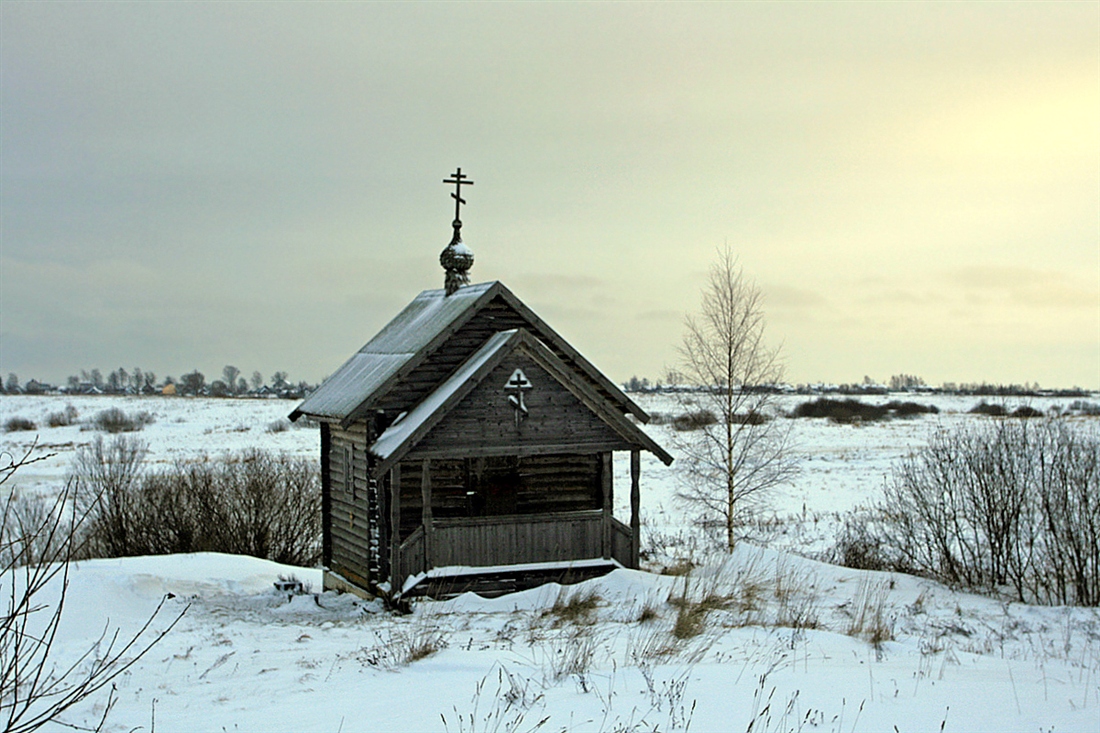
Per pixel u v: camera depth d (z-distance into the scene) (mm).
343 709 9164
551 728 8062
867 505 33250
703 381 25797
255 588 21781
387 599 18453
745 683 9609
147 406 98750
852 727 8070
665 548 26188
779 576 19562
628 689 9367
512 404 18891
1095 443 21766
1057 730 8172
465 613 16844
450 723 8344
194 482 28922
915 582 20578
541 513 20031
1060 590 20703
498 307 20359
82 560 22516
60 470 43656
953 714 8578
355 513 20750
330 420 20453
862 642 13086
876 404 94375
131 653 12789
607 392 20594
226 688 10578
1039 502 21375
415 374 19734
